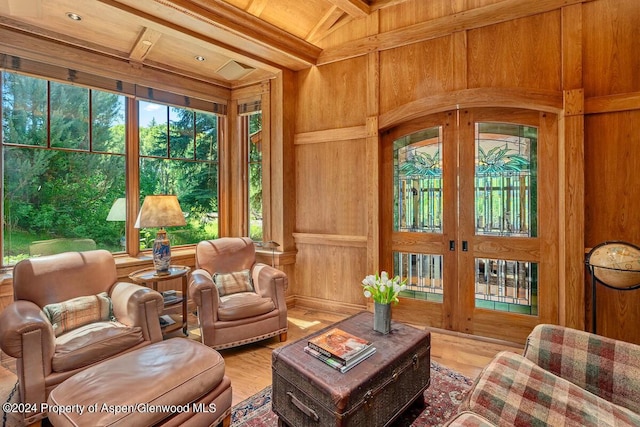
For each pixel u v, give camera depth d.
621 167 2.70
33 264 2.46
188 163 4.31
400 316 3.68
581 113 2.75
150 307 2.45
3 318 2.01
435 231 3.50
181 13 2.87
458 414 1.33
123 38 3.31
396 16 3.54
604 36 2.73
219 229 4.61
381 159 3.73
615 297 2.72
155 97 3.89
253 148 4.56
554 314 2.98
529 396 1.37
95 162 3.50
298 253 4.25
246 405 2.21
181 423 1.65
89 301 2.52
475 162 3.30
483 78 3.14
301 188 4.22
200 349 1.97
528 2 2.94
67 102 3.31
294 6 3.43
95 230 3.50
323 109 4.05
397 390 1.85
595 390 1.49
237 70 4.09
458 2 3.23
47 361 1.97
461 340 3.24
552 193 2.99
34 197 3.12
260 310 3.04
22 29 2.94
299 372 1.73
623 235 2.70
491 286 3.26
